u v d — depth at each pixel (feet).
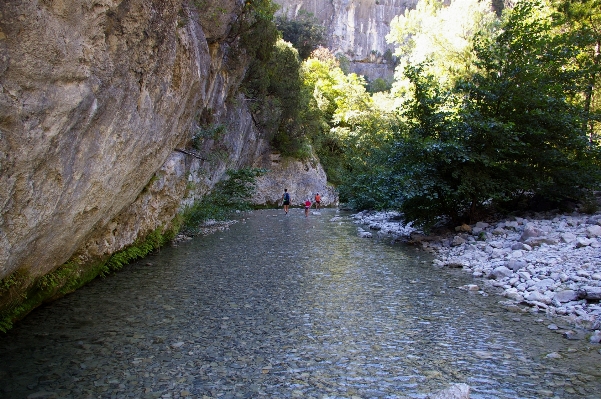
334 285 27.14
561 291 23.25
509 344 17.46
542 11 60.08
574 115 45.32
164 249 40.22
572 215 41.98
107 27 14.64
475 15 84.53
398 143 44.65
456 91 45.93
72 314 20.61
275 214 87.76
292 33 151.53
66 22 12.41
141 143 21.07
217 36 49.14
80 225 19.16
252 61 78.13
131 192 25.44
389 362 15.62
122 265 30.91
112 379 13.98
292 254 38.40
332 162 135.74
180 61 23.88
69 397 12.75
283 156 113.80
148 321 19.83
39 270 18.54
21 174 12.22
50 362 15.23
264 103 89.40
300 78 118.93
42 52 11.48
